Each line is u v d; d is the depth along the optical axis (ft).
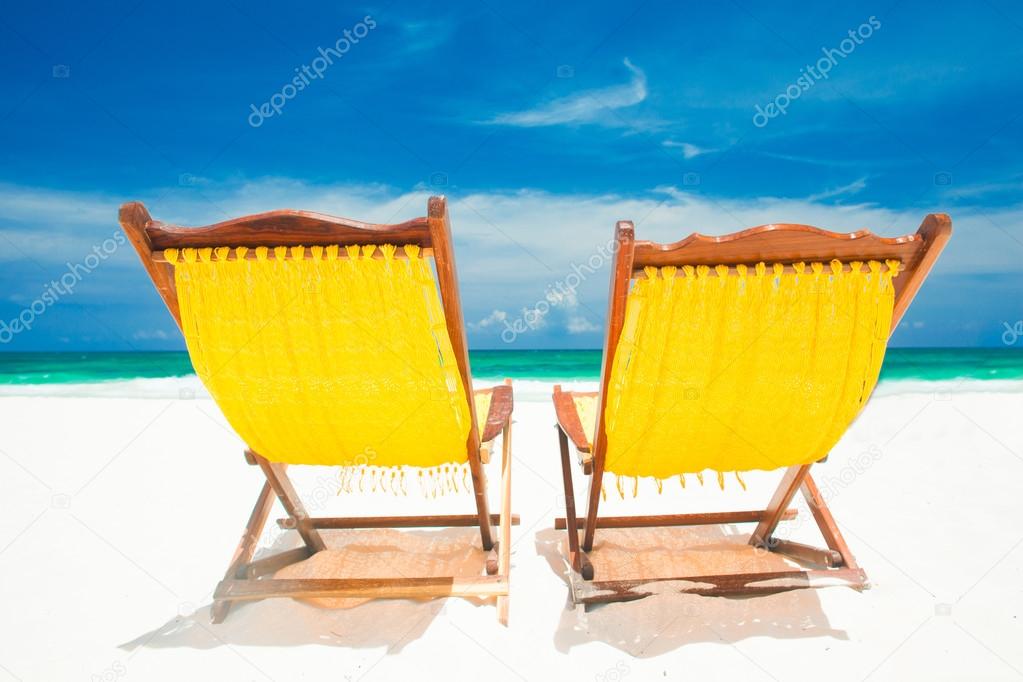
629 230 4.70
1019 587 7.11
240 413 6.05
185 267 5.11
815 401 5.80
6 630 6.59
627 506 10.30
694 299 5.18
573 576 6.97
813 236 4.85
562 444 8.00
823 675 5.55
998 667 5.63
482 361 38.70
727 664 5.72
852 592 6.97
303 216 4.74
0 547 8.72
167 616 6.84
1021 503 9.84
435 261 4.86
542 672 5.62
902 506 9.77
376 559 8.25
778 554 8.29
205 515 9.93
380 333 5.38
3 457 12.82
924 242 4.97
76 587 7.57
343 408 5.93
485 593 6.64
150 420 15.79
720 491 10.85
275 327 5.38
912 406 16.63
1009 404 16.70
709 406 5.83
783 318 5.30
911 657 5.79
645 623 6.39
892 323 5.70
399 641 6.12
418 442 6.28
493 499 10.68
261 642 6.18
